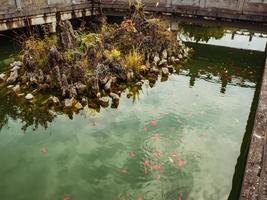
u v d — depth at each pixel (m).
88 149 6.58
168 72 11.16
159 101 8.95
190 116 8.12
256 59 13.76
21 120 7.81
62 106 8.29
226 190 5.38
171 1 14.77
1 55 12.65
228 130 7.47
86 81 8.91
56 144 6.79
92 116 7.91
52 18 14.31
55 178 5.69
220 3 13.88
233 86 10.55
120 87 9.58
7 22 12.53
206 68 12.27
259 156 4.27
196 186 5.48
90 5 16.33
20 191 5.36
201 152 6.52
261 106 5.53
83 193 5.30
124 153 6.43
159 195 5.23
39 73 9.29
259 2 13.16
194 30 18.30
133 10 13.39
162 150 6.54
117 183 5.54
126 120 7.77
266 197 3.41
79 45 10.88
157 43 12.05
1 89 9.23
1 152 6.55
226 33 18.38
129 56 10.50
